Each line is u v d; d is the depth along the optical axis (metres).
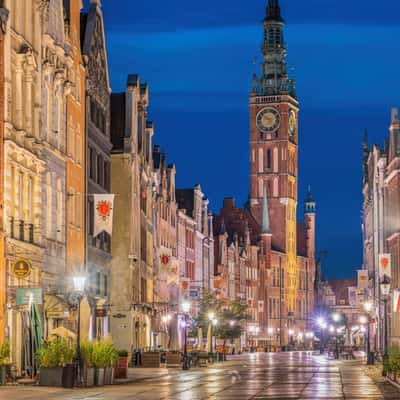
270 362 114.94
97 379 55.44
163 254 108.06
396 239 115.88
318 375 73.38
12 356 58.12
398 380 60.22
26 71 61.97
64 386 51.44
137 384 58.69
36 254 63.03
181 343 135.50
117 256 93.31
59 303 64.12
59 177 70.69
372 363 100.44
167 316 113.69
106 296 89.94
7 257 56.91
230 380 64.81
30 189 63.12
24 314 59.22
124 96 96.12
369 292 149.88
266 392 50.25
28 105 62.44
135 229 96.75
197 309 157.12
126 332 92.56
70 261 74.19
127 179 94.00
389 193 123.62
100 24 87.81
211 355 111.25
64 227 71.62
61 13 71.62
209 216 180.62
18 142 60.25
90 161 83.94
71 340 61.44
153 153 133.00
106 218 71.06
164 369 84.38
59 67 70.69
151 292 112.50
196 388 53.97
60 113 71.00
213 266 187.50
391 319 116.88
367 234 160.00
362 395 48.09
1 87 56.59
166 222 133.25
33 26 64.44
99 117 88.12
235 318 155.50
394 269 117.62
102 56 88.94
